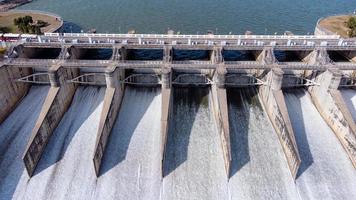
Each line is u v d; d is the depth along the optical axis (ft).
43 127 128.26
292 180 123.24
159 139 136.77
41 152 129.90
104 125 128.26
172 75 151.84
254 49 153.58
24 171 125.49
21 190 120.16
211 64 143.74
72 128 141.08
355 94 152.97
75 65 140.56
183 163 129.08
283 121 129.49
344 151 132.36
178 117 146.41
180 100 152.97
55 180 123.24
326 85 140.67
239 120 144.87
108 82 137.08
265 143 135.74
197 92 156.66
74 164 127.95
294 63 153.28
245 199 118.42
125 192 120.47
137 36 165.58
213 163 129.08
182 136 139.13
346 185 121.90
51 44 153.07
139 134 139.23
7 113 142.61
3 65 136.87
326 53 150.82
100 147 125.08
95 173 123.03
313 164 128.06
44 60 144.97
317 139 136.98
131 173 125.80
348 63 155.63
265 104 149.07
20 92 151.23
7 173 124.98
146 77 156.46
